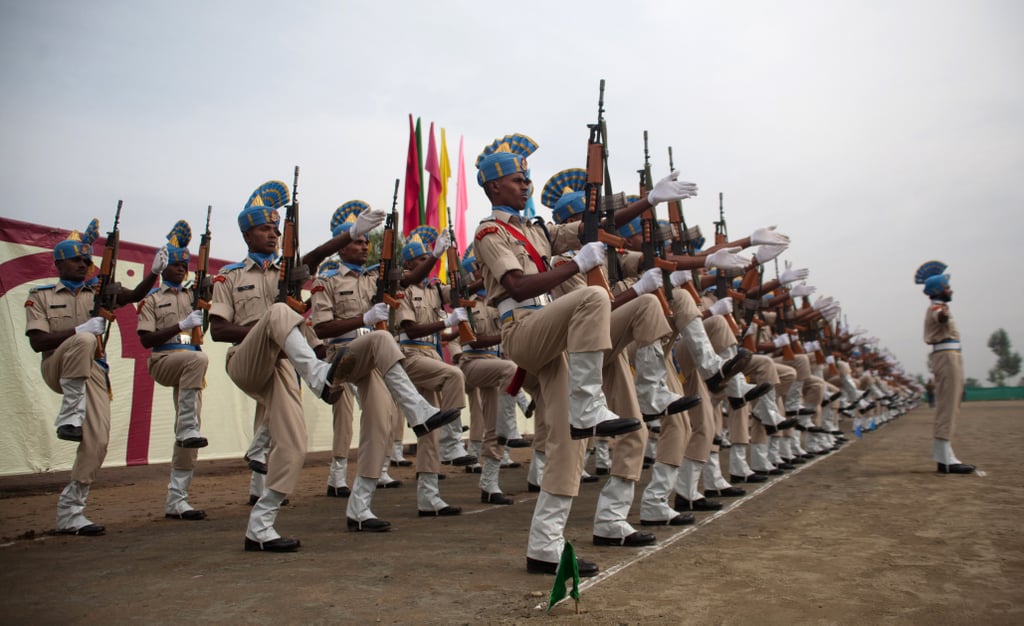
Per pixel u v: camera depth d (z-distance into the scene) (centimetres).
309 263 582
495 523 620
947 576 390
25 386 940
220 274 589
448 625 316
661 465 586
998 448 1196
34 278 962
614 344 518
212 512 738
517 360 447
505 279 440
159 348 738
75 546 537
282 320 491
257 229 592
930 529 523
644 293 531
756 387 745
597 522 497
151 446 1066
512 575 412
